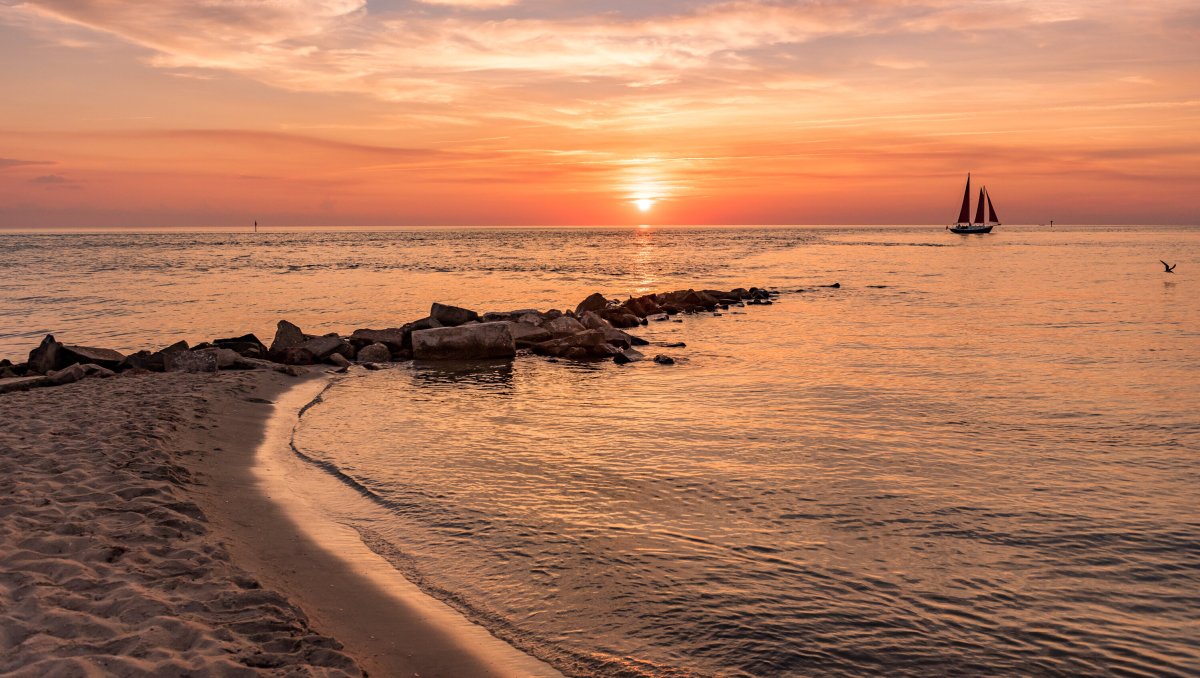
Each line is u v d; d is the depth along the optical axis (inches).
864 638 279.3
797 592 314.5
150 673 224.8
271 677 230.7
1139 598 310.7
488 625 287.7
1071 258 3779.5
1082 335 1142.3
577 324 1139.9
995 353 971.9
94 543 326.3
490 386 785.6
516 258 4084.6
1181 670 259.8
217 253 4778.5
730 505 414.9
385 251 5167.3
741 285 2266.2
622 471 477.1
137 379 758.5
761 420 617.0
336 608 296.2
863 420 615.2
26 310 1616.6
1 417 569.9
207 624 261.7
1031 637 280.7
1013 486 446.0
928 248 5334.6
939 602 306.5
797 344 1077.1
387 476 468.4
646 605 303.6
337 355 932.0
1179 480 456.4
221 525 370.3
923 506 412.8
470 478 463.8
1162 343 1053.8
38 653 231.8
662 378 822.5
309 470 484.1
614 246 6230.3
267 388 743.7
